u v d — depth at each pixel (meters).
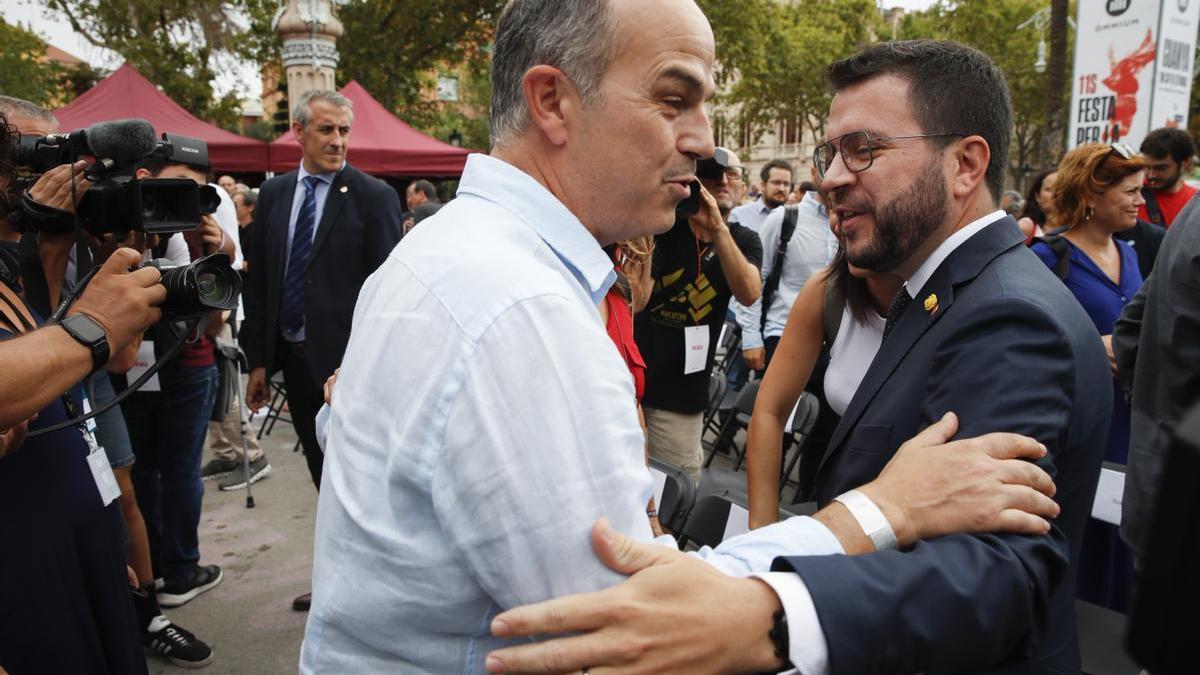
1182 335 1.88
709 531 2.13
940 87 1.24
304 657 0.91
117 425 2.67
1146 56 7.25
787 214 4.44
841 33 27.75
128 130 1.62
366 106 9.47
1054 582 0.98
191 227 1.71
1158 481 0.47
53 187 1.62
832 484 1.34
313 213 3.31
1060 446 1.05
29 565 1.43
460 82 35.91
